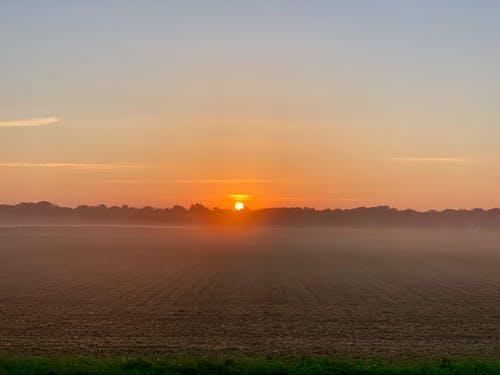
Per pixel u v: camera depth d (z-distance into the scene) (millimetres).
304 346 29625
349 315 41438
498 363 22703
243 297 51406
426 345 30234
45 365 21203
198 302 47844
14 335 32469
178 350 28156
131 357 25781
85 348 28547
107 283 62719
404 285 63125
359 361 24312
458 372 21078
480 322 38531
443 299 51281
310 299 50469
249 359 24547
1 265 86875
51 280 65938
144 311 42562
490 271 81500
